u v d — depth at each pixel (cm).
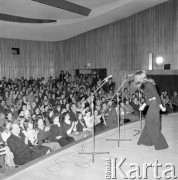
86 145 446
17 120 647
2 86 1332
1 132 595
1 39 1545
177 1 1230
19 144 480
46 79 1722
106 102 863
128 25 1405
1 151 486
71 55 1673
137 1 1148
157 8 1297
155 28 1309
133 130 552
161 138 407
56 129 610
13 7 1102
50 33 1495
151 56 1287
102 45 1520
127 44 1413
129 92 1267
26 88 1273
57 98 1103
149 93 400
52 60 1730
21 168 353
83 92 1227
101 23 1437
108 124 726
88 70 1647
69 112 759
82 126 692
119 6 1166
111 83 1340
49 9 1138
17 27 1321
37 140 588
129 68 1410
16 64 1606
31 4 1061
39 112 774
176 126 575
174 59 1250
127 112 853
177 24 1234
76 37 1639
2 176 334
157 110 399
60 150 418
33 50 1670
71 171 342
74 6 1152
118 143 436
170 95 1233
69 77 1563
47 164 367
